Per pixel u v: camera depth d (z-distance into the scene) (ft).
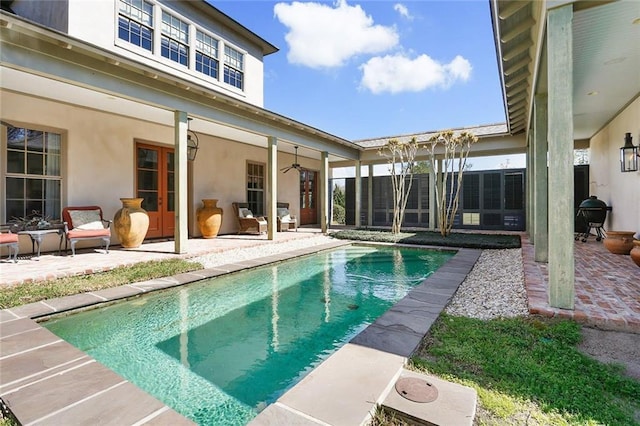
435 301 11.56
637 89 17.15
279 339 10.00
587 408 5.55
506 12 11.18
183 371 8.09
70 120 20.58
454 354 7.45
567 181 9.71
